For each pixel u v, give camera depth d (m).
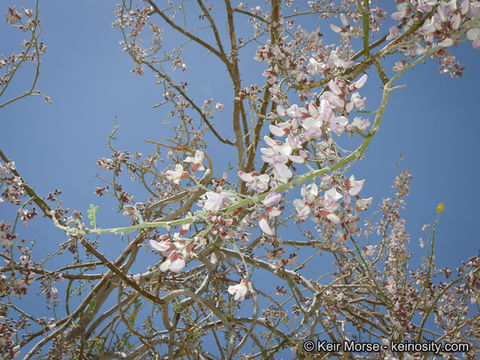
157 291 3.27
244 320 3.69
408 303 3.57
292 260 3.29
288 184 1.46
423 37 1.61
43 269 3.70
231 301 3.65
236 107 4.77
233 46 5.02
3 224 2.94
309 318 3.29
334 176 1.57
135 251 3.62
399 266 4.47
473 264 3.38
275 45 2.96
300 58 2.96
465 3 1.48
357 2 2.06
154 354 3.23
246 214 2.28
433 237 3.11
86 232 1.43
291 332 3.39
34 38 3.67
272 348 3.42
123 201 3.69
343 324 3.49
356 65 2.08
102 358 3.15
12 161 3.24
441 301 4.02
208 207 1.50
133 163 3.73
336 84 1.54
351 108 1.53
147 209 3.39
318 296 3.34
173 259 1.44
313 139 1.57
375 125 1.43
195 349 3.19
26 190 3.18
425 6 1.61
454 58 3.09
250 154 3.89
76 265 4.04
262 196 1.48
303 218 1.54
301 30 3.35
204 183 3.12
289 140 1.55
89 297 3.60
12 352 3.02
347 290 4.07
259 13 5.08
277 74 2.92
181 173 1.62
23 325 3.65
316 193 1.56
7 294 3.05
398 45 1.62
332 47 3.43
